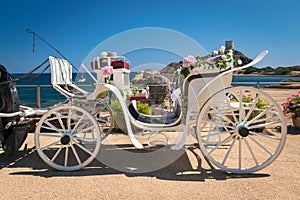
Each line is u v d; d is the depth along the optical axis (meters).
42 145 4.13
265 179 2.71
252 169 2.84
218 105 2.98
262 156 3.51
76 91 3.70
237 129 2.82
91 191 2.46
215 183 2.62
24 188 2.52
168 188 2.52
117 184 2.61
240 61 3.09
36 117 3.79
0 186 2.57
